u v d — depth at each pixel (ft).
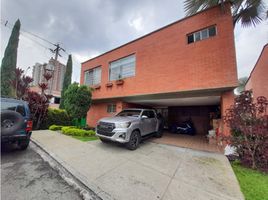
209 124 38.19
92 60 41.86
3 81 44.11
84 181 10.68
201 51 21.31
